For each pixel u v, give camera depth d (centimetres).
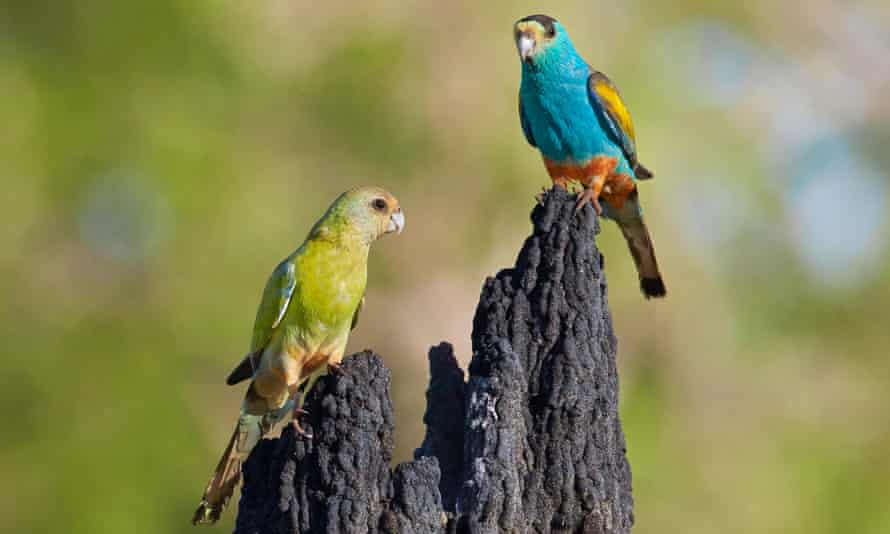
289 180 1819
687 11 2123
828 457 2023
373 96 1842
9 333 1741
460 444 785
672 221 1897
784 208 2141
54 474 1722
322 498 691
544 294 748
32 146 1742
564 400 732
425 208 1859
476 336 761
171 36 1775
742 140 2123
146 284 1770
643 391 1877
